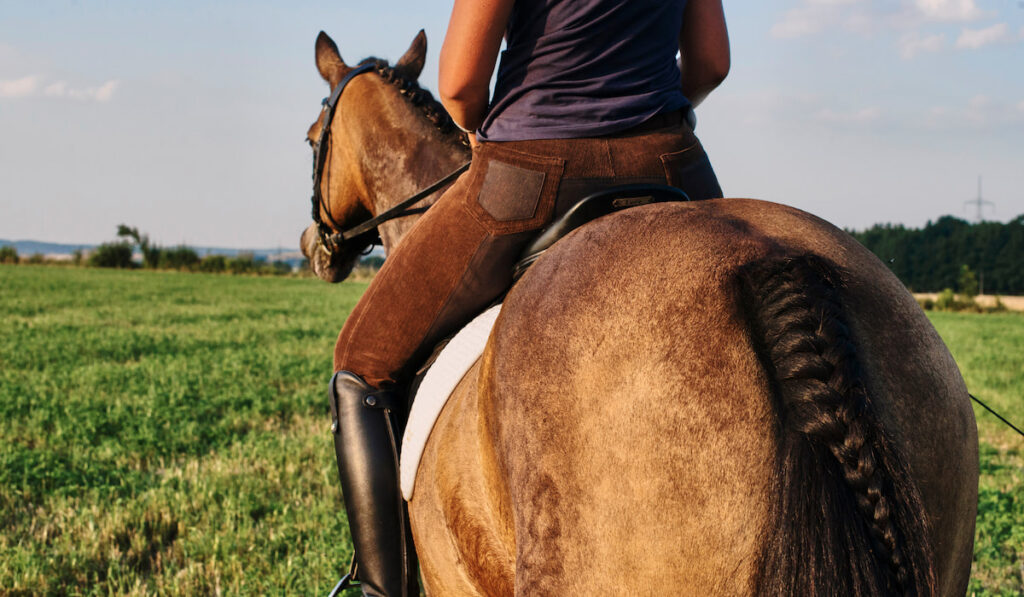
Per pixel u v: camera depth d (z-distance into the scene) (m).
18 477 6.17
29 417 8.56
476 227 1.93
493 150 1.92
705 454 1.20
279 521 5.31
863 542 1.07
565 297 1.43
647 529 1.22
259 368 12.57
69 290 35.72
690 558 1.19
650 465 1.23
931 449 1.33
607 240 1.48
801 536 1.09
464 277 1.97
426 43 3.05
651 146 1.92
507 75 1.98
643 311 1.33
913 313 1.46
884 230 117.50
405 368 2.13
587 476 1.29
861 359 1.30
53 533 5.22
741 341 1.24
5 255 69.69
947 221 116.81
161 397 9.39
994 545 4.95
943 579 1.41
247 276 60.56
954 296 63.22
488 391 1.56
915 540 1.11
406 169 2.69
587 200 1.80
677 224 1.45
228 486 5.99
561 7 1.88
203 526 5.24
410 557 2.16
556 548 1.31
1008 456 7.69
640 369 1.28
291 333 18.69
